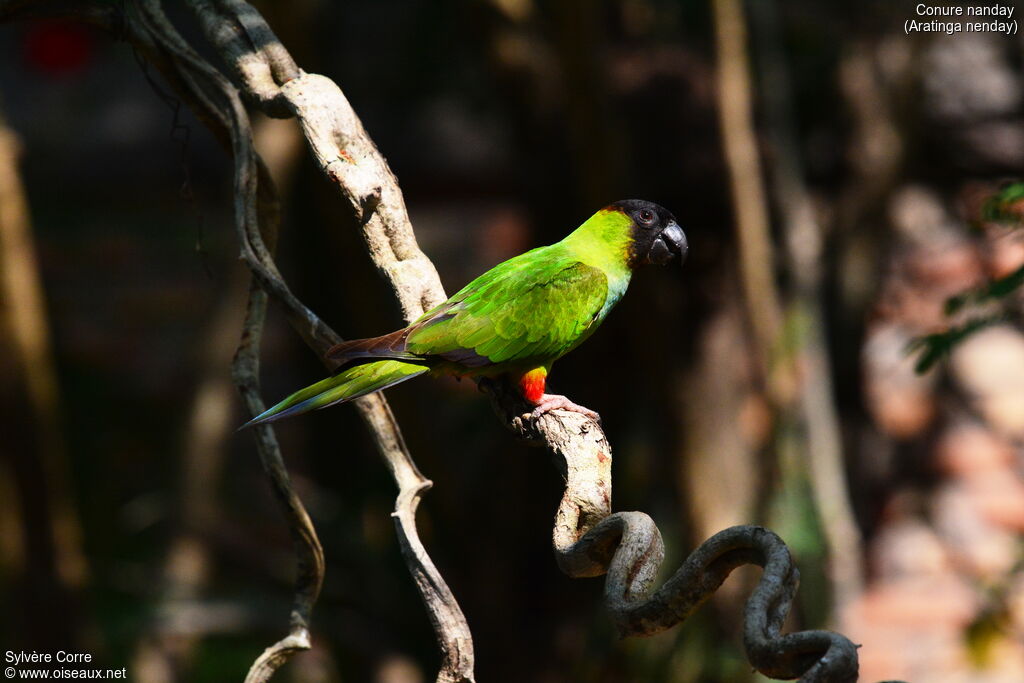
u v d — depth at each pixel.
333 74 13.14
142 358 18.77
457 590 11.95
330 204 10.53
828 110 13.21
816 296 12.12
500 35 10.77
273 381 19.14
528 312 6.77
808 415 11.31
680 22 12.43
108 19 5.38
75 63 15.16
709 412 11.02
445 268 19.95
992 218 5.98
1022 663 11.48
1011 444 14.58
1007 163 12.88
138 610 12.80
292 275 14.02
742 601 10.66
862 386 13.80
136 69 19.95
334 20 13.80
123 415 17.52
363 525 12.60
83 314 19.22
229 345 13.19
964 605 12.96
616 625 3.81
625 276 7.93
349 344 5.35
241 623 12.40
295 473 16.70
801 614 10.99
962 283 13.28
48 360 10.57
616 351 11.16
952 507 13.98
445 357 6.39
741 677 10.43
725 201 11.27
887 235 12.89
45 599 10.77
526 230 11.42
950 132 12.92
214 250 17.88
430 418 12.30
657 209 7.90
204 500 13.09
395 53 14.20
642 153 11.22
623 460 11.30
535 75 10.74
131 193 19.50
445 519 11.73
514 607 11.62
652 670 10.63
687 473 10.66
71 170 19.31
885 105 12.36
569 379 11.46
